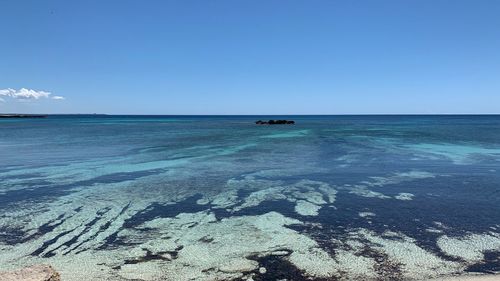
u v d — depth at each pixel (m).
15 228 11.55
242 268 8.78
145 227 11.69
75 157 27.42
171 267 8.86
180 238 10.73
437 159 25.91
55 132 62.16
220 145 36.72
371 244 10.16
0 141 42.22
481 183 17.69
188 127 83.75
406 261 9.05
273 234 11.00
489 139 43.25
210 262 9.11
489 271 8.48
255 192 16.16
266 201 14.70
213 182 18.28
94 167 22.84
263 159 26.12
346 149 32.66
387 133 56.81
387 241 10.37
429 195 15.43
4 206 13.98
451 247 9.90
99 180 18.88
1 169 22.11
